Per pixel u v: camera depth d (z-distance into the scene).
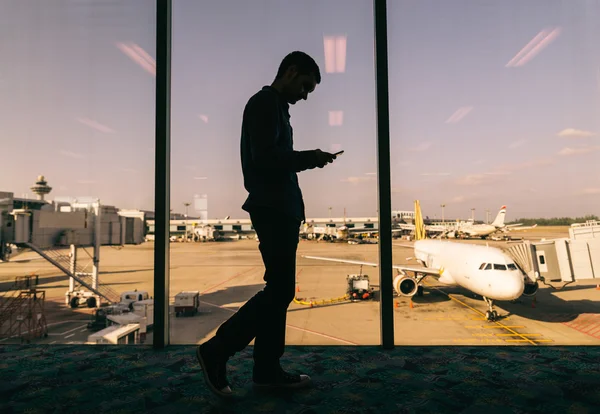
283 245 1.46
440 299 16.41
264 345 1.52
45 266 33.69
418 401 1.41
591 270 10.50
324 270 28.84
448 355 2.00
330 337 11.38
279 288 1.46
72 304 15.26
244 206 1.52
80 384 1.60
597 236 10.37
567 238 10.61
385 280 2.16
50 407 1.37
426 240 18.64
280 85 1.54
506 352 2.04
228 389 1.45
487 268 10.34
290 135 1.60
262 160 1.33
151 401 1.42
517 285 9.62
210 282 23.62
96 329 12.02
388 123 2.25
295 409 1.34
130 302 12.23
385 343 2.13
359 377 1.67
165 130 2.30
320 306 16.02
